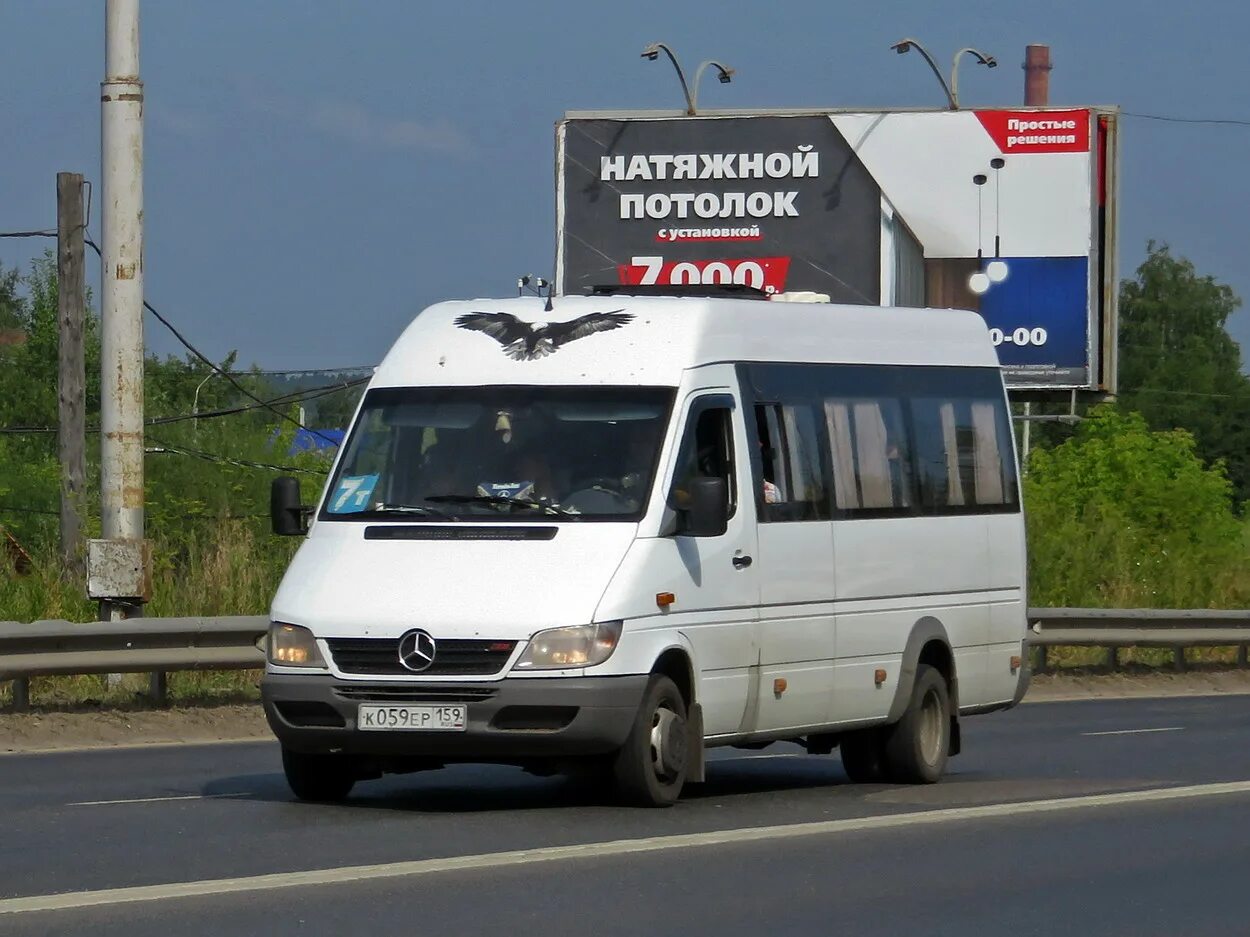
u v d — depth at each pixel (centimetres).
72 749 3472
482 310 2759
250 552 4822
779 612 2744
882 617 2966
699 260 8288
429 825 2355
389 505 2581
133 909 1783
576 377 2644
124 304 4172
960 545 3161
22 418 11775
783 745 4009
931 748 3070
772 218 8231
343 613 2433
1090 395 8162
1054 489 10150
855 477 2939
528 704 2381
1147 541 8456
